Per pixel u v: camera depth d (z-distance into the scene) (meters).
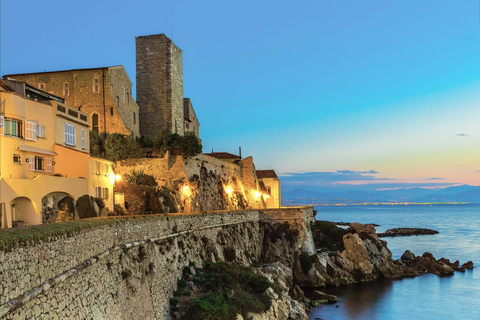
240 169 119.44
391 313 70.00
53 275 21.95
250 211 85.19
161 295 42.34
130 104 92.19
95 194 56.69
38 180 43.56
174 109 100.81
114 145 79.94
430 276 99.12
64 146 50.88
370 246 99.38
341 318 67.00
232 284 52.38
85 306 25.80
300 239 89.56
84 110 85.31
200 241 59.34
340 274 90.44
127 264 35.25
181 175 83.94
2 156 42.12
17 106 43.75
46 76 86.50
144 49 100.62
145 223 42.06
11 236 18.47
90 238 28.25
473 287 88.06
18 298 18.09
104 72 85.31
